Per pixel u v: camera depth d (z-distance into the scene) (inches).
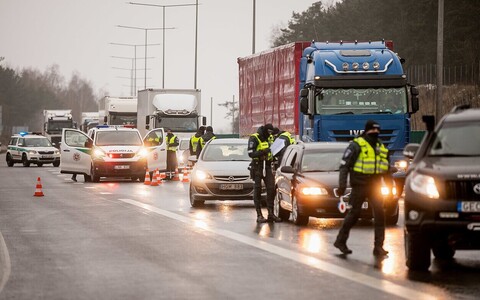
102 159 3548.2
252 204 2385.6
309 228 1737.2
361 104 2448.3
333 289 1037.2
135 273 1181.7
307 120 2559.1
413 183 1167.6
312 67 2534.5
